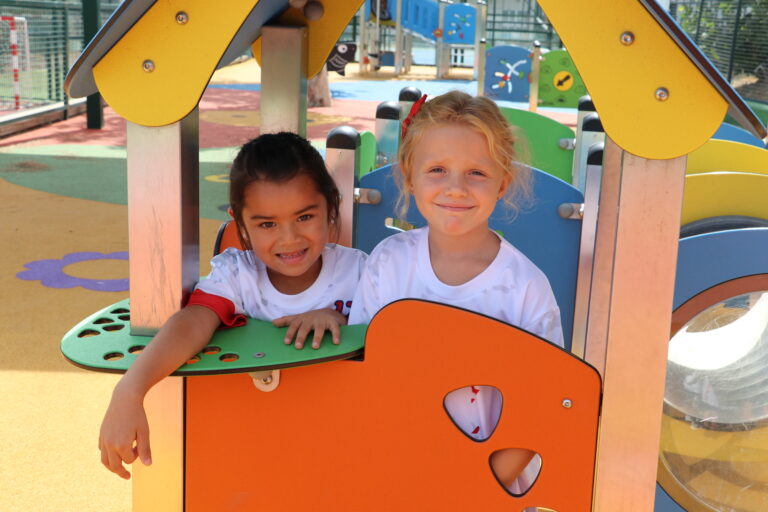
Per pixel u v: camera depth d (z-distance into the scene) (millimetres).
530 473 1285
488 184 1184
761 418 2145
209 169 6477
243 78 14086
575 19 972
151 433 1153
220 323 1149
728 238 1749
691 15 8938
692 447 2064
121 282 3691
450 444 1097
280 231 1287
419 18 14445
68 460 2182
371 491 1128
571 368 1058
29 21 8273
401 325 1075
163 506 1179
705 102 959
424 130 1188
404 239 1341
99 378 2680
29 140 7691
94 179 6031
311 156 1331
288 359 1042
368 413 1106
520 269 1261
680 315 1794
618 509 1095
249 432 1139
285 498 1151
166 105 1041
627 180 1006
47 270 3834
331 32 1908
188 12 1012
